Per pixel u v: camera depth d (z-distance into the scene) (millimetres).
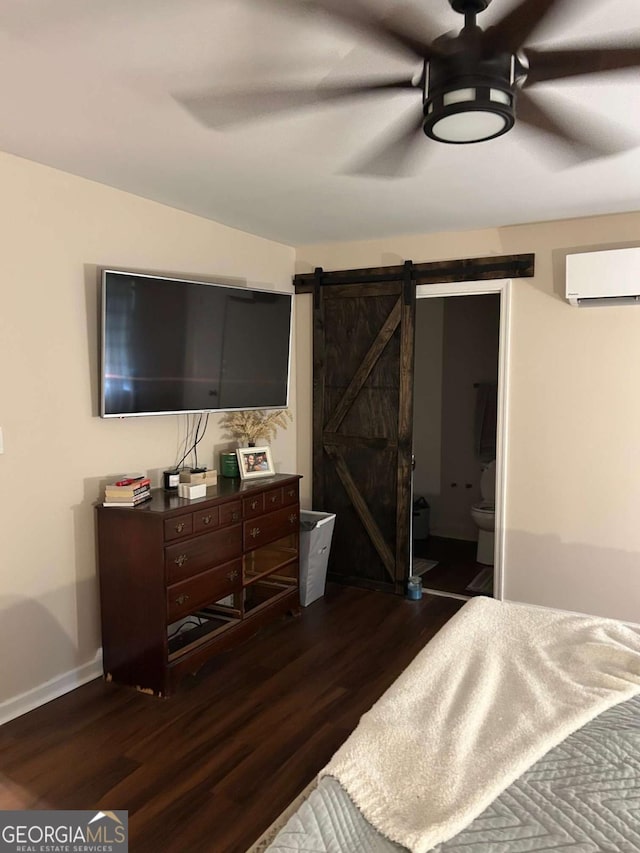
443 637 2129
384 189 3080
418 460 5832
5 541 2729
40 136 2404
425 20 1582
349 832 1258
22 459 2783
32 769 2393
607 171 2768
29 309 2781
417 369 5758
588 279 3477
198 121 2227
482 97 1486
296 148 2500
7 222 2668
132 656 3012
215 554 3230
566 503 3826
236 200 3328
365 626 3787
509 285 3881
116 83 1929
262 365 3949
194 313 3438
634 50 1589
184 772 2375
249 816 2135
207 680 3109
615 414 3648
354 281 4383
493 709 1708
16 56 1755
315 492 4672
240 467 3820
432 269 4109
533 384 3865
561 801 1315
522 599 4004
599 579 3766
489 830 1238
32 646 2854
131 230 3254
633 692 1757
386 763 1447
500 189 3061
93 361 3096
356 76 1869
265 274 4344
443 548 5457
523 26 1414
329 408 4578
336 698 2930
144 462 3428
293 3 1476
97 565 3131
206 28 1595
